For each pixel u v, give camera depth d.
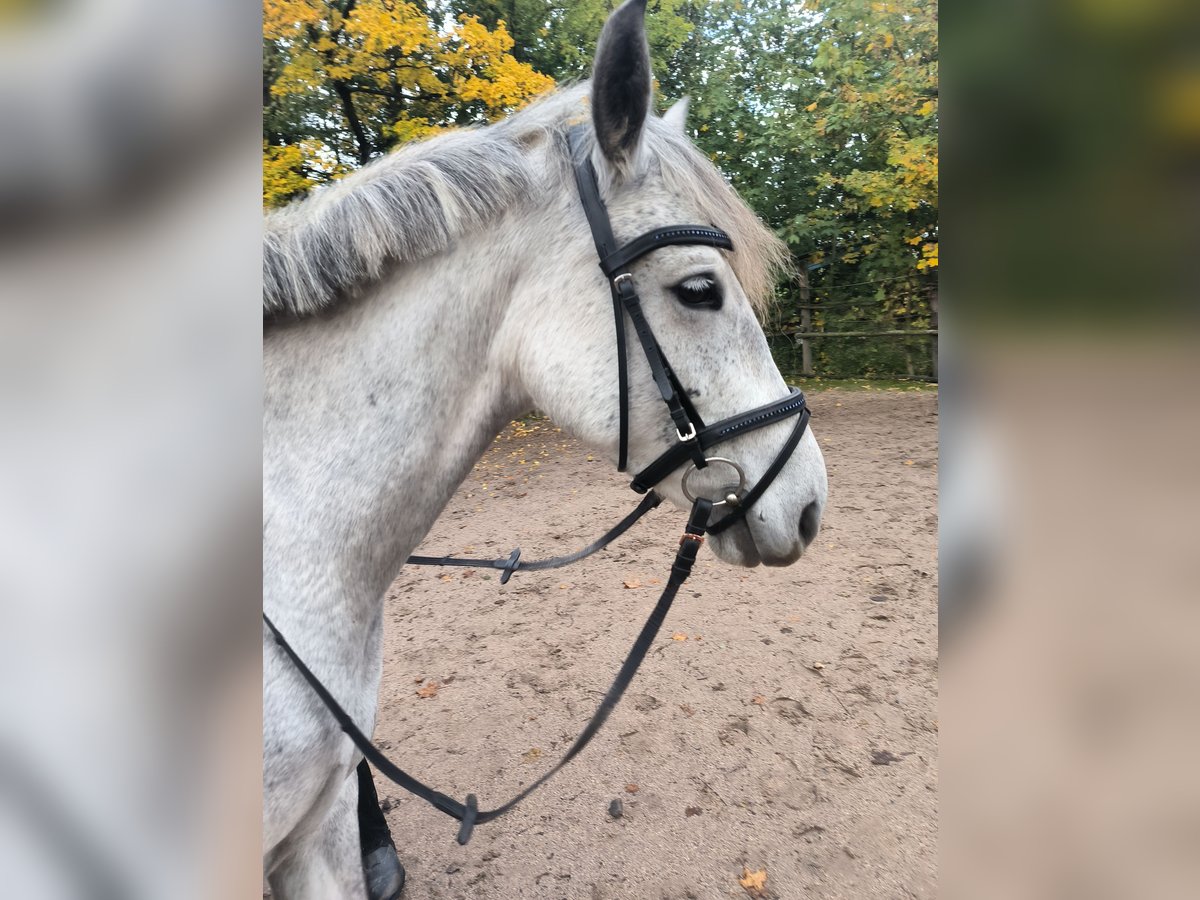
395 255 1.20
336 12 5.08
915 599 3.73
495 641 3.56
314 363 1.19
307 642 1.13
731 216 1.38
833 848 2.12
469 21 5.56
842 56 7.56
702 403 1.29
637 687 3.04
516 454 7.92
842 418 8.45
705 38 9.04
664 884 2.03
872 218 9.20
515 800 1.28
